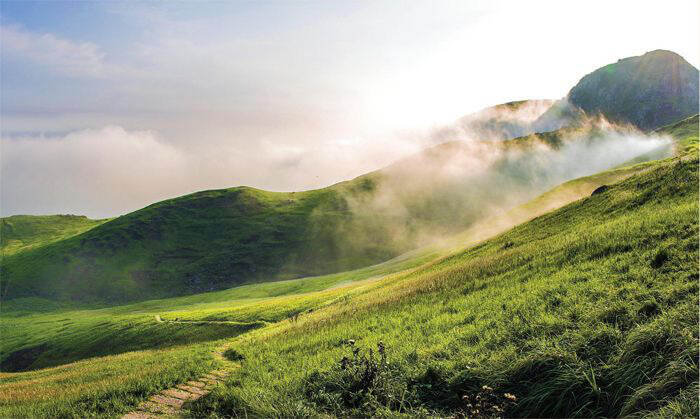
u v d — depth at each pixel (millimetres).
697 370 9023
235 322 82625
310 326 31516
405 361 14352
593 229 27516
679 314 10961
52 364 104562
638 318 12031
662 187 30109
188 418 13945
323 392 13242
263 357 22125
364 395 12477
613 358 10742
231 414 13656
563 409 10273
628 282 15320
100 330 117438
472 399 11422
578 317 13656
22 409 18172
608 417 9625
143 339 96188
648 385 9445
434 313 21469
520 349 12859
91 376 28953
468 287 25422
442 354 14430
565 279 18484
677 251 16094
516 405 10789
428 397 12078
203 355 27906
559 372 11000
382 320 24109
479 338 14969
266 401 13359
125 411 15336
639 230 21125
